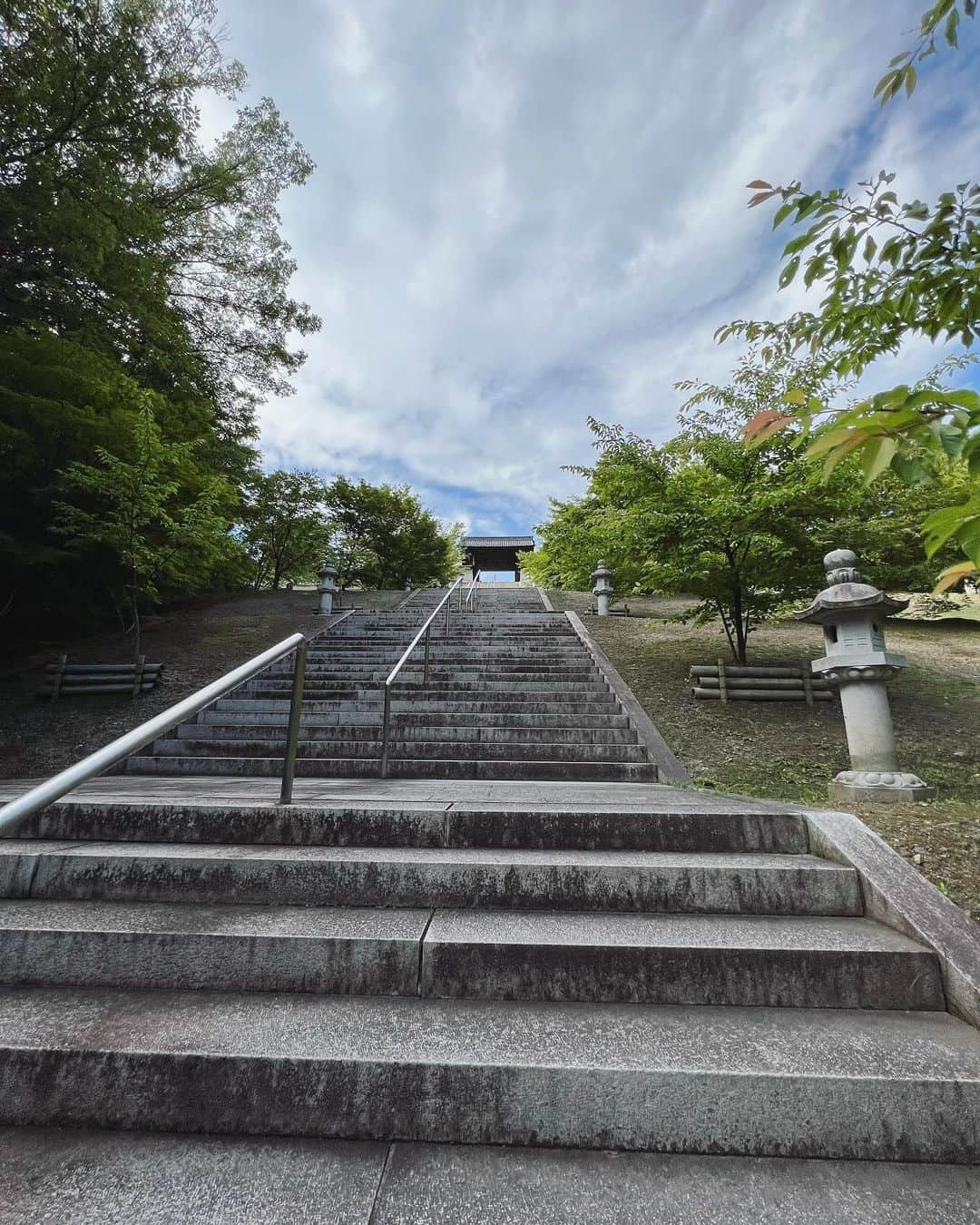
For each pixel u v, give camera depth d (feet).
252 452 51.16
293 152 39.37
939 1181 4.09
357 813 8.25
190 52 26.45
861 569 23.61
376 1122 4.50
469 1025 5.16
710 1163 4.27
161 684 26.30
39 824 8.61
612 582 42.65
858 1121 4.34
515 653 28.14
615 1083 4.49
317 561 68.69
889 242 6.05
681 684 24.63
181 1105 4.61
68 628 35.50
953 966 5.45
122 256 26.76
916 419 3.06
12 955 6.06
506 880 6.97
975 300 6.07
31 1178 4.05
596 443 25.16
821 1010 5.51
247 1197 3.90
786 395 3.86
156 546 28.58
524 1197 3.93
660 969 5.70
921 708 21.66
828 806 11.87
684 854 7.81
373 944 5.84
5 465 26.94
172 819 8.45
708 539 22.43
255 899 7.11
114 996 5.71
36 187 23.17
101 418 27.50
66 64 22.30
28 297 27.07
